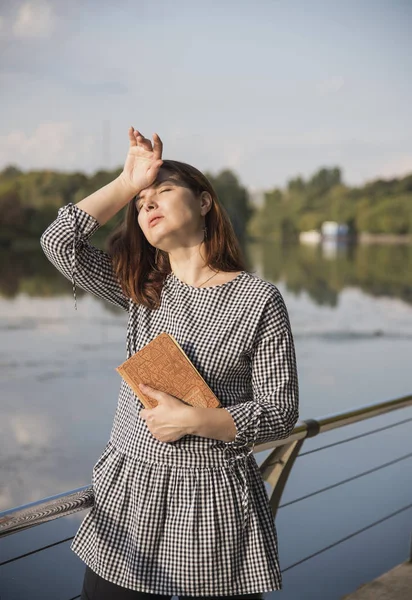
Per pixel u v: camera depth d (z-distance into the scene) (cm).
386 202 9881
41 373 2830
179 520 136
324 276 7606
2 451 1741
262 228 9962
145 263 151
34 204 8025
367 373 2578
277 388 139
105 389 2583
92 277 150
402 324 4288
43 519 140
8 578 426
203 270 147
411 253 9906
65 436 1877
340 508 535
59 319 4634
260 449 176
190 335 141
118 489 141
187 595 136
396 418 866
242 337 139
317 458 691
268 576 139
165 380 135
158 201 142
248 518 138
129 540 139
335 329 3991
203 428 130
